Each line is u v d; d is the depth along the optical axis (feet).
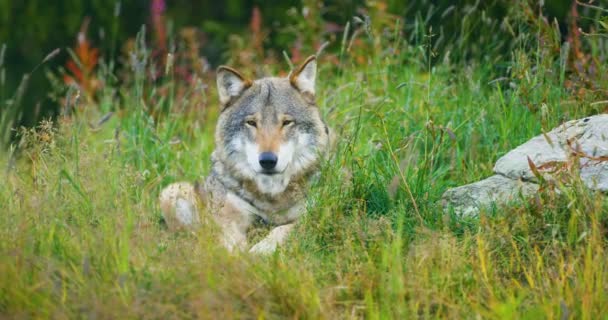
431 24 54.13
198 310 22.49
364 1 63.05
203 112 48.70
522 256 27.99
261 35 61.26
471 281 26.18
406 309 24.07
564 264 26.22
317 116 36.19
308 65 36.04
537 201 28.37
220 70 36.47
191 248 27.20
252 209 36.40
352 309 24.99
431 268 26.18
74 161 33.30
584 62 38.50
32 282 24.97
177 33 83.76
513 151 33.76
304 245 30.09
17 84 86.28
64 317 22.95
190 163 44.19
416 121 40.19
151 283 24.90
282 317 23.95
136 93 45.57
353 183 33.01
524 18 40.65
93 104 53.01
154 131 42.55
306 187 35.37
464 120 39.42
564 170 28.91
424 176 34.47
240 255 26.50
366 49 53.67
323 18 69.15
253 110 35.24
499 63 44.04
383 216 30.27
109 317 22.70
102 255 25.38
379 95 44.45
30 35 89.56
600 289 24.45
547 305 24.04
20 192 29.99
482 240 27.53
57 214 28.53
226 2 88.12
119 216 27.30
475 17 49.98
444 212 31.71
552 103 38.09
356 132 34.63
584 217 27.55
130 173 32.96
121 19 89.40
